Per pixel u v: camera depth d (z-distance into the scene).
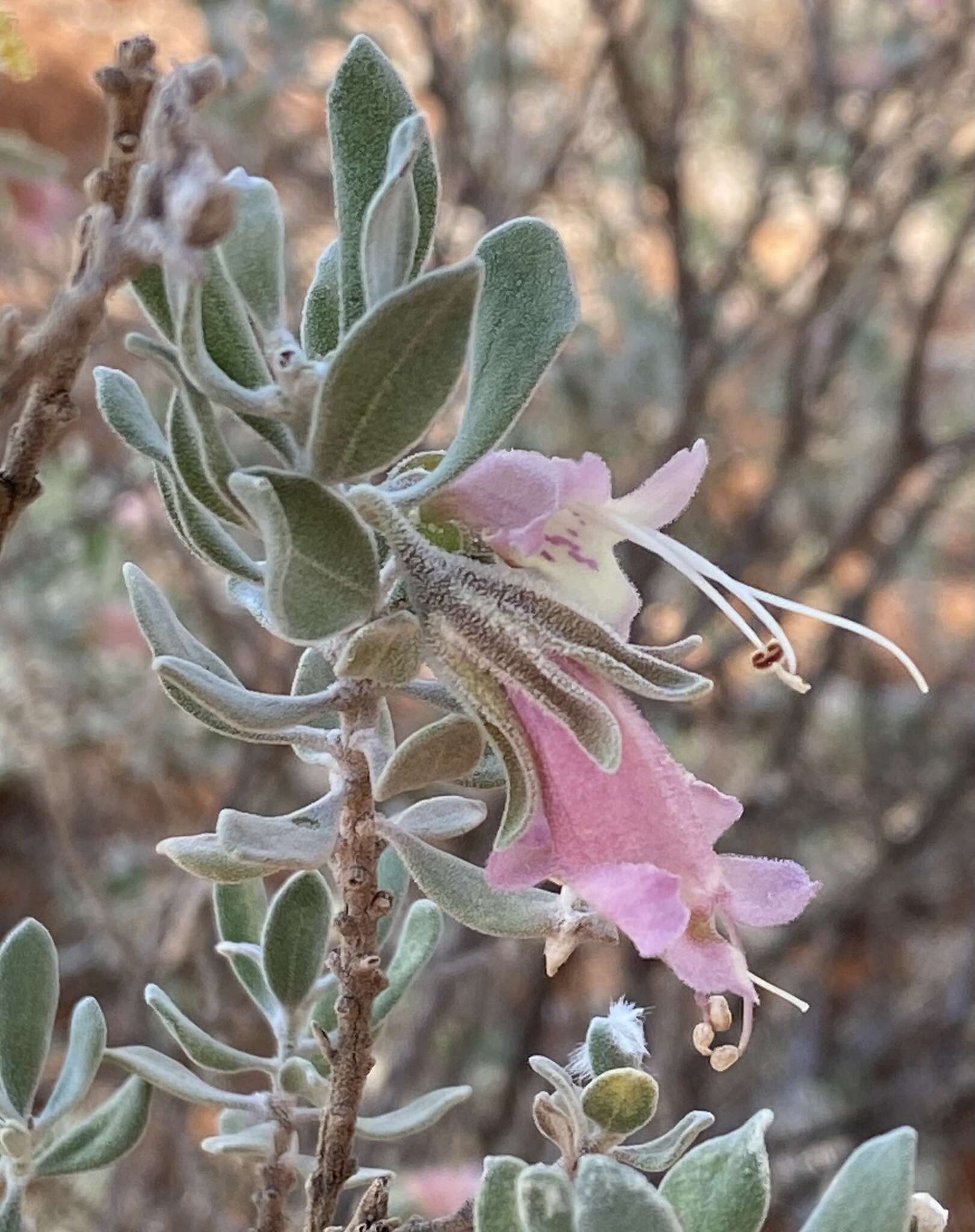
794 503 0.46
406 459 0.10
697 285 0.37
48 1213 0.27
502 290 0.09
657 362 0.42
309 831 0.10
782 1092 0.39
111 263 0.07
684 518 0.40
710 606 0.38
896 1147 0.09
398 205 0.08
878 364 0.47
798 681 0.09
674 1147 0.11
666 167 0.36
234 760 0.35
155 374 0.31
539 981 0.34
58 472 0.34
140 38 0.08
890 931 0.41
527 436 0.40
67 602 0.38
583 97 0.37
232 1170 0.28
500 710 0.09
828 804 0.41
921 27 0.38
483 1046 0.37
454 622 0.09
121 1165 0.28
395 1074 0.32
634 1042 0.11
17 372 0.07
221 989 0.30
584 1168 0.08
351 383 0.08
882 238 0.38
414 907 0.13
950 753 0.44
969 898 0.42
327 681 0.12
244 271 0.09
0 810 0.37
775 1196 0.36
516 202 0.36
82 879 0.29
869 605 0.40
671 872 0.08
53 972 0.12
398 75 0.09
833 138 0.40
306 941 0.13
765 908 0.09
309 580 0.08
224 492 0.09
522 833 0.09
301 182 0.38
